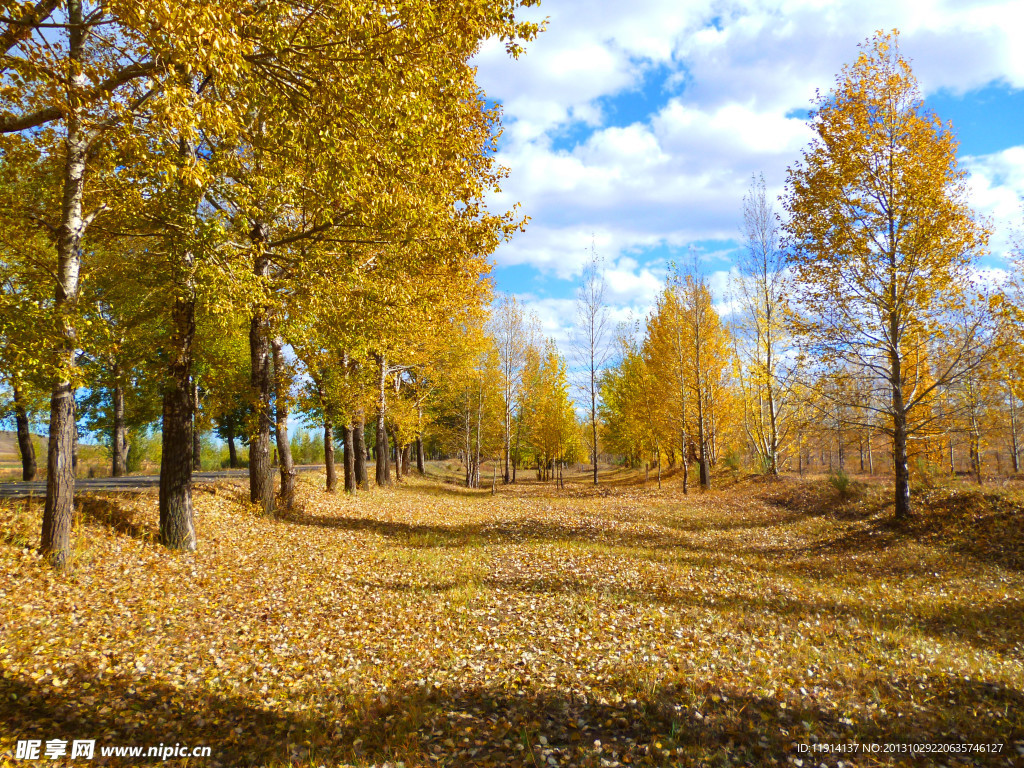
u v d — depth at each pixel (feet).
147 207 27.50
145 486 48.75
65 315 22.97
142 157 22.76
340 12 21.09
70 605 22.29
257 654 20.29
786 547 42.39
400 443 82.07
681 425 86.89
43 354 22.80
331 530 43.88
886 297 45.60
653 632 22.07
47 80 18.83
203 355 43.83
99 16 20.85
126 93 23.80
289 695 17.33
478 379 100.58
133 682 17.11
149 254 32.89
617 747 13.55
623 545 43.39
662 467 138.51
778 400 78.48
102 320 25.32
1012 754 12.84
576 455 151.94
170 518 31.83
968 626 23.22
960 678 17.26
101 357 31.94
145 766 12.98
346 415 55.06
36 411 66.95
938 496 44.60
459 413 104.22
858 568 34.71
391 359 66.90
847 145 45.70
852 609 25.80
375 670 19.13
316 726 15.31
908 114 44.19
